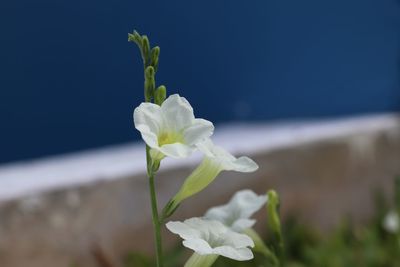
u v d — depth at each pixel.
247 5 1.24
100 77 1.21
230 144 0.80
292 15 1.26
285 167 0.80
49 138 1.20
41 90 1.19
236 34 1.24
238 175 0.75
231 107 1.24
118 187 0.67
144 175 0.69
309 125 0.95
